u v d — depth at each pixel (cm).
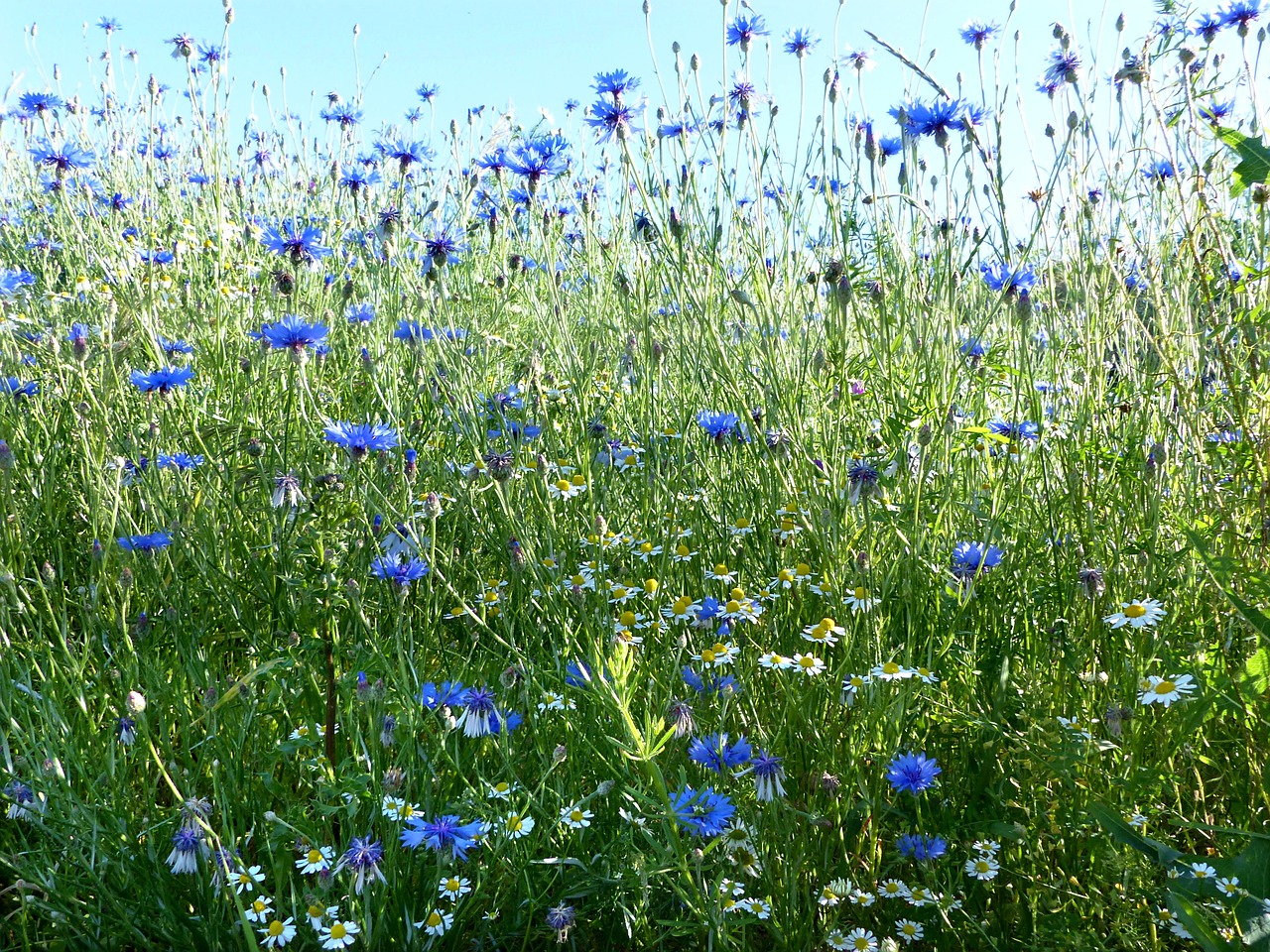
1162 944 56
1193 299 76
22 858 56
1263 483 64
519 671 66
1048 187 79
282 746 58
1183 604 68
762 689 68
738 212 95
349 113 168
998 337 99
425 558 72
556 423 100
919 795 62
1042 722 62
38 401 92
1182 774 63
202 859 52
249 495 86
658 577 78
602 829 60
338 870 51
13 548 77
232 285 128
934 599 71
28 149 142
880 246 88
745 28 100
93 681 68
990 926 58
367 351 97
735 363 87
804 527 72
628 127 95
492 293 123
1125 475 75
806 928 56
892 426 77
